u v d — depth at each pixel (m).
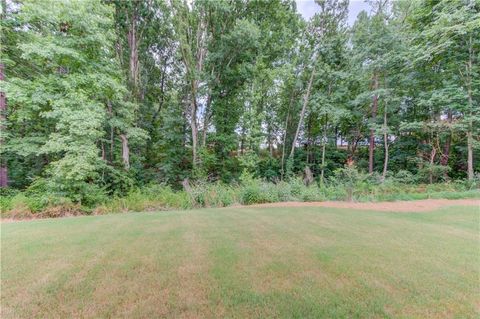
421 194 9.78
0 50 8.44
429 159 13.79
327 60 16.31
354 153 20.34
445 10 11.03
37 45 7.61
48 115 7.48
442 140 14.18
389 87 14.50
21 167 10.92
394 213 6.62
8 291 2.40
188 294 2.36
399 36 13.19
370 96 14.46
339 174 12.55
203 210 7.42
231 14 14.02
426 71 13.16
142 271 2.85
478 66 11.19
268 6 14.96
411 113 15.59
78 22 8.14
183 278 2.68
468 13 10.23
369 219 5.74
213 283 2.57
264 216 6.09
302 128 21.48
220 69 15.01
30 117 8.34
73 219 5.89
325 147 20.48
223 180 15.00
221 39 13.81
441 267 3.01
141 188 10.95
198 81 14.86
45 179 8.07
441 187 11.11
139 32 14.45
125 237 4.18
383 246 3.77
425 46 11.78
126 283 2.56
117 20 13.06
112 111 11.87
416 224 5.27
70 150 7.52
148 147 17.64
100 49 9.27
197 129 16.62
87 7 8.43
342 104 16.77
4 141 8.81
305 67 17.31
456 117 13.16
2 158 9.30
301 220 5.61
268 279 2.67
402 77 13.75
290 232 4.55
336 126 19.91
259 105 18.72
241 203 9.23
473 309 2.15
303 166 19.39
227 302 2.23
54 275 2.74
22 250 3.51
